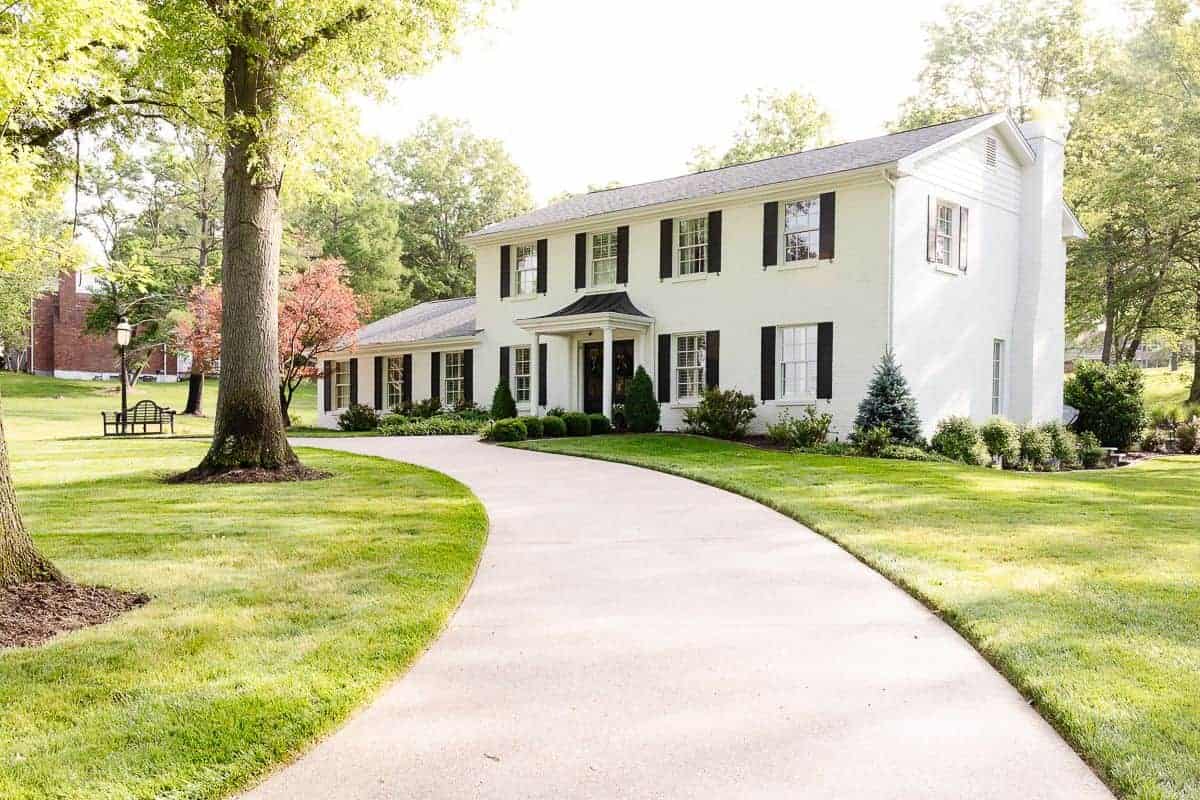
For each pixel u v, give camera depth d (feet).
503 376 78.13
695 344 65.62
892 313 53.98
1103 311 97.50
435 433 71.77
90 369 169.99
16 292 154.92
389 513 28.60
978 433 54.34
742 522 27.45
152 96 40.29
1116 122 95.50
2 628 15.56
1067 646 14.52
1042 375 66.18
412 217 172.65
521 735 11.55
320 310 87.76
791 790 9.95
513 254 78.28
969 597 17.78
